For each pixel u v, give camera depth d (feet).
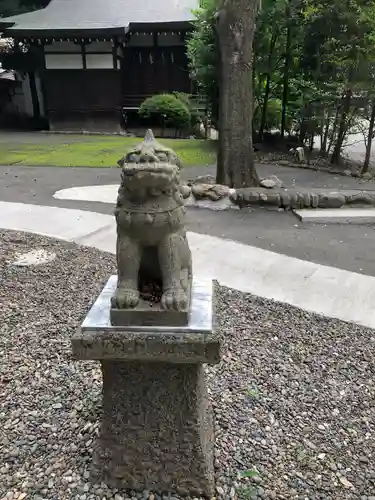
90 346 5.92
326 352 10.55
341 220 21.95
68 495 6.72
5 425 8.06
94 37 59.21
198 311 6.38
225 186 25.08
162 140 55.88
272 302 13.01
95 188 28.86
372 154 47.11
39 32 58.90
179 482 6.75
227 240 18.76
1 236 18.56
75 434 7.78
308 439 7.92
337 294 13.66
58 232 19.51
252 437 7.84
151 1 66.13
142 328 5.94
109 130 65.16
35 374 9.48
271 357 10.27
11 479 6.99
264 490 6.85
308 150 43.27
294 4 38.40
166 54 64.39
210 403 8.41
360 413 8.63
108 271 15.16
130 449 6.72
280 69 45.14
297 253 17.47
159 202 6.16
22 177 33.42
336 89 35.58
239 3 24.23
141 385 6.41
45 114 72.95
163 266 6.32
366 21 32.81
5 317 11.90
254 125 50.75
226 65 25.45
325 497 6.82
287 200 23.70
